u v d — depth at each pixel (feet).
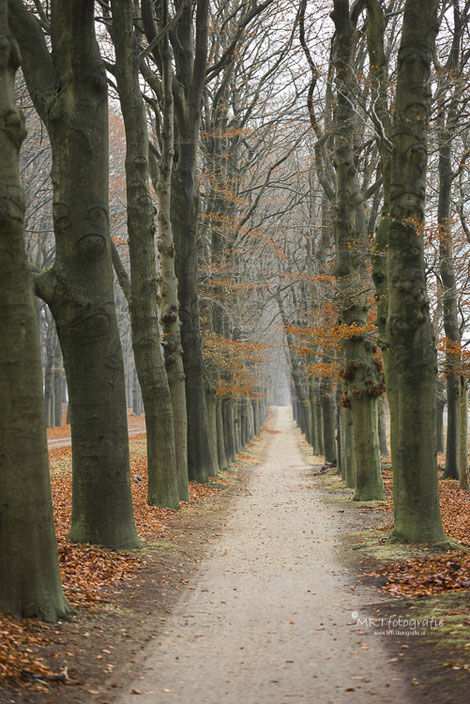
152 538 41.22
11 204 21.07
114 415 36.40
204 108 88.58
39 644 19.58
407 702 15.60
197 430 77.97
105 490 36.29
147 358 53.78
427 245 48.52
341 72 55.93
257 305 114.62
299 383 167.94
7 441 22.09
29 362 22.11
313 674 18.17
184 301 75.66
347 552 37.35
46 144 100.17
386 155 41.73
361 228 68.49
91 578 29.14
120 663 19.11
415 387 37.14
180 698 16.57
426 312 37.19
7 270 21.62
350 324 62.44
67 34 33.30
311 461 133.18
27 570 22.25
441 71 49.01
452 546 35.12
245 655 20.03
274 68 80.43
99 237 34.19
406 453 37.60
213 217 80.07
